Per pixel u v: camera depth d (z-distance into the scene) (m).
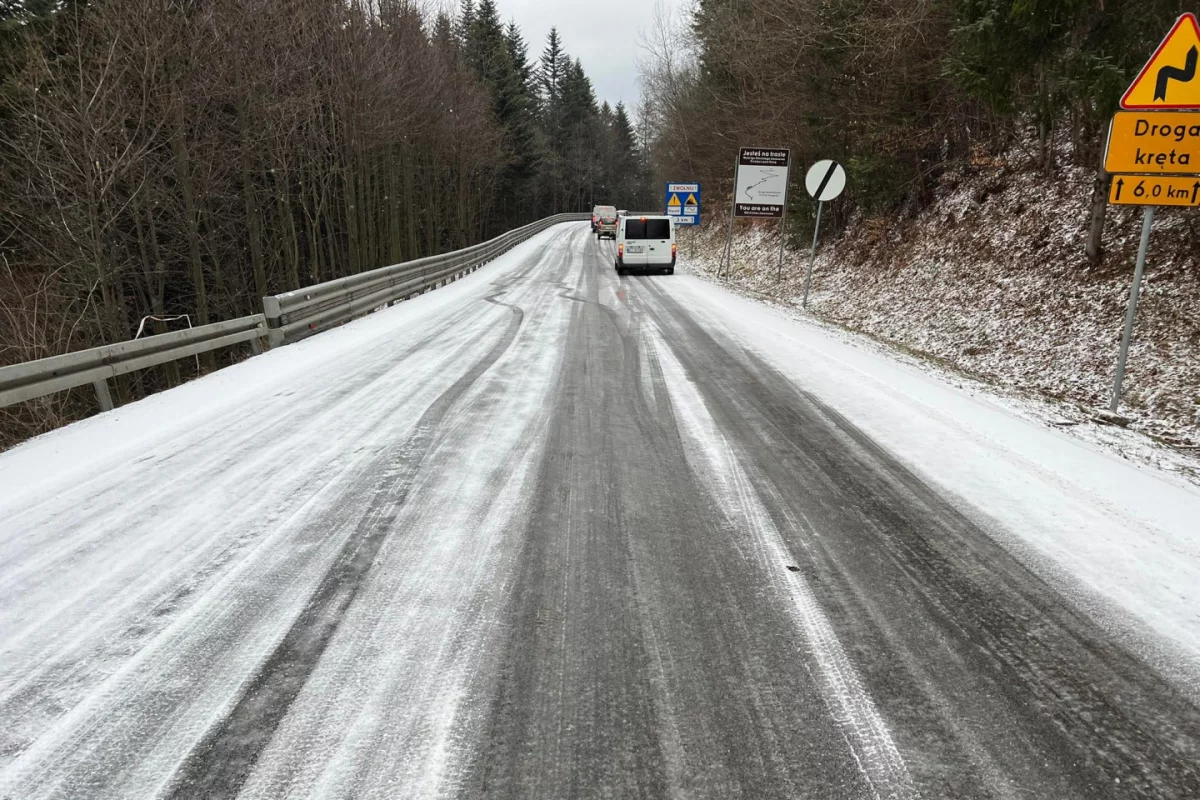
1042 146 12.41
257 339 8.62
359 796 1.87
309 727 2.13
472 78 42.56
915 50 14.41
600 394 6.15
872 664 2.45
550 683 2.34
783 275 19.92
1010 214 12.43
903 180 15.95
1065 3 8.11
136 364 6.51
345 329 9.90
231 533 3.44
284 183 20.41
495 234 62.53
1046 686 2.34
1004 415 5.68
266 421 5.36
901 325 12.24
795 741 2.09
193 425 5.29
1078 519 3.62
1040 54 9.00
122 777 1.95
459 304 12.66
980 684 2.35
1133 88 5.47
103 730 2.13
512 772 1.96
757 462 4.47
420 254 39.97
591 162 82.62
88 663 2.46
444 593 2.89
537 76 75.00
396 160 31.64
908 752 2.04
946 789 1.90
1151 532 3.47
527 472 4.25
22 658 2.49
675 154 41.34
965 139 15.32
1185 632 2.63
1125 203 5.69
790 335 9.50
